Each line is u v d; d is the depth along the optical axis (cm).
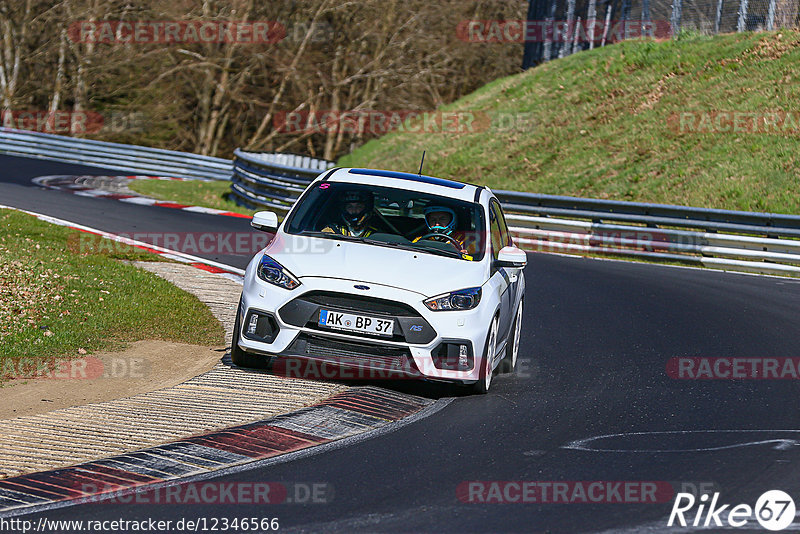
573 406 2583
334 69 17162
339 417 2344
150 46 15712
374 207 2881
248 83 17325
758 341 3631
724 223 6075
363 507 1706
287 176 8125
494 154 10456
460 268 2680
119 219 6281
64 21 15350
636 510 1728
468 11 18725
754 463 2056
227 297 4028
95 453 1995
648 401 2673
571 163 9556
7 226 5231
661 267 5900
